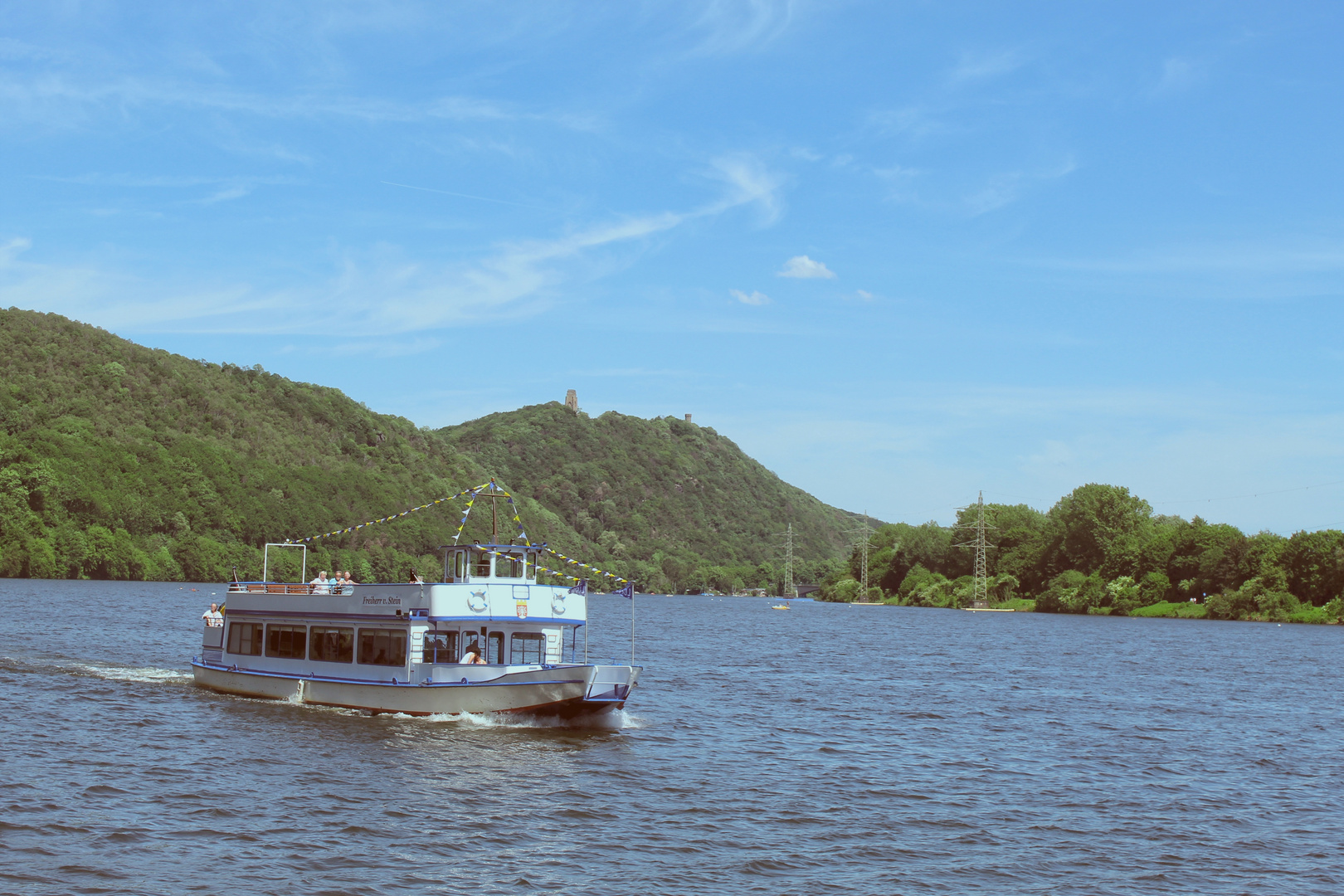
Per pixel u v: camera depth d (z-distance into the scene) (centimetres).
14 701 5375
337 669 5281
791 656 10575
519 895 2773
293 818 3375
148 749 4288
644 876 2952
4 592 16638
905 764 4606
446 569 5097
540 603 5056
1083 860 3225
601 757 4447
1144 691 7888
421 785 3844
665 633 14200
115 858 2917
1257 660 11356
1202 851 3353
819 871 3045
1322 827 3684
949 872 3072
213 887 2736
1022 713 6372
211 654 6069
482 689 4822
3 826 3133
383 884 2816
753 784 4103
